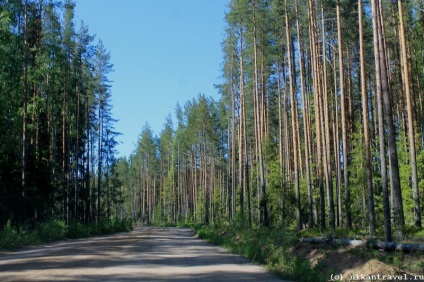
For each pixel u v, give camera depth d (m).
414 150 24.69
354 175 32.69
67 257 17.20
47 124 40.03
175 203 101.06
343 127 28.41
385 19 32.09
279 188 39.12
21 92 31.55
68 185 42.19
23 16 31.81
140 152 107.94
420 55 33.50
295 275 12.56
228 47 40.12
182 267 14.70
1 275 11.98
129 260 16.39
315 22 29.91
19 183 32.47
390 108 17.53
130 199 126.38
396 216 17.14
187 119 82.12
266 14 34.72
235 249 22.02
